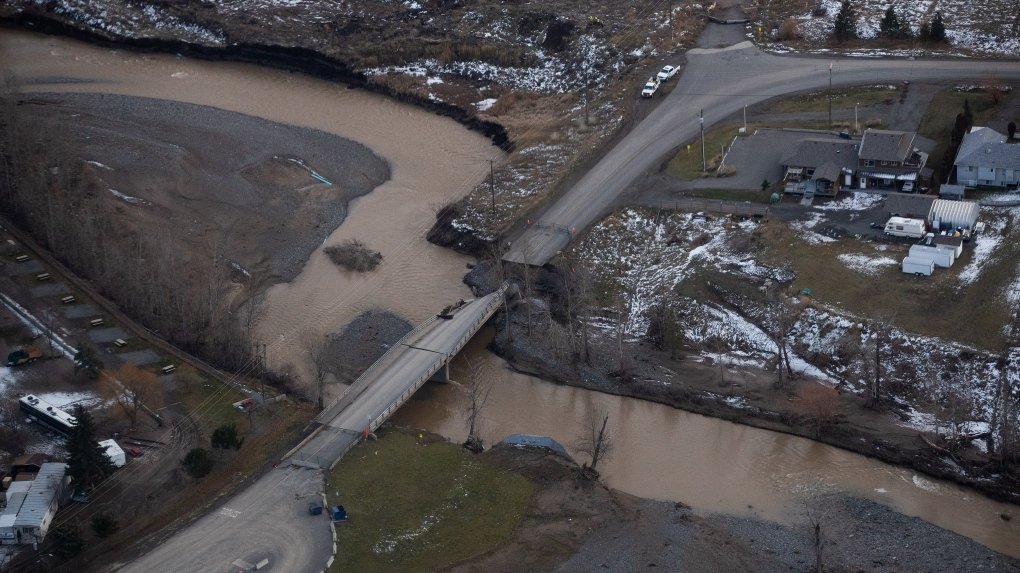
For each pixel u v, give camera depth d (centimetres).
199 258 16675
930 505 11806
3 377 14100
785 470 12481
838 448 12756
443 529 11569
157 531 11575
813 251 15212
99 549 11294
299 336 15200
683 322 14850
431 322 14962
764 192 16550
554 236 16500
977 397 12900
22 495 11706
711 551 11125
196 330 14900
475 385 13862
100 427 13188
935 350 13388
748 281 15000
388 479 12269
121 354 14525
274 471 12388
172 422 13262
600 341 14825
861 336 13812
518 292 15538
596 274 15862
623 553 11138
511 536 11481
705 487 12294
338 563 11044
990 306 13738
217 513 11788
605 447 12212
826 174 16112
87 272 16212
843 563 10944
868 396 13312
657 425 13362
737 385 13825
